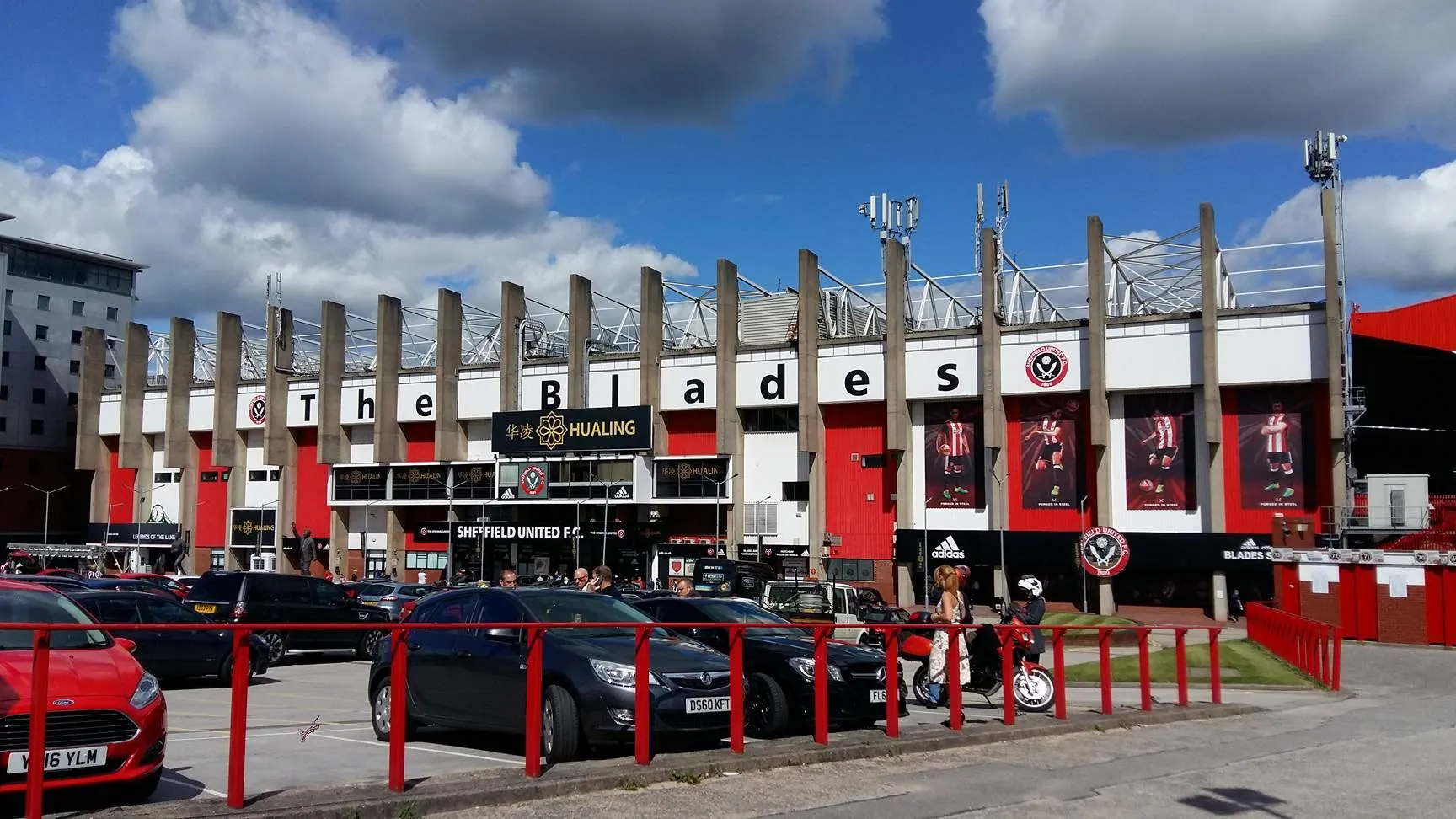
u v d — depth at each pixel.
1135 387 56.28
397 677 9.38
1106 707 16.61
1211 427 53.72
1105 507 56.31
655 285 68.44
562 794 9.73
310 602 27.08
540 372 72.75
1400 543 41.09
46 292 109.44
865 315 72.25
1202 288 54.91
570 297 69.94
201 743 13.07
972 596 59.66
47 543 98.44
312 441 80.44
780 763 11.55
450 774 10.55
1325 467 52.81
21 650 9.48
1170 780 11.50
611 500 66.12
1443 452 65.81
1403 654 30.09
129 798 9.42
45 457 106.31
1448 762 13.00
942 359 61.12
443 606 13.45
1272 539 48.00
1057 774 11.72
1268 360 53.66
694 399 66.94
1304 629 25.39
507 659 12.00
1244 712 18.42
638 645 10.87
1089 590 57.22
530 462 69.38
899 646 18.14
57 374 109.19
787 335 69.81
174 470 86.81
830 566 63.00
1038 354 58.69
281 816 8.09
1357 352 58.16
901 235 68.31
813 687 14.04
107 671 9.35
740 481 65.25
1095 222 56.75
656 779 10.39
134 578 38.41
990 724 15.16
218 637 20.55
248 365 88.38
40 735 7.75
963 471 60.69
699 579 42.19
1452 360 57.06
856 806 9.67
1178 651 18.47
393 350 75.94
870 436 63.38
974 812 9.67
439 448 72.94
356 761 11.84
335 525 77.25
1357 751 13.90
